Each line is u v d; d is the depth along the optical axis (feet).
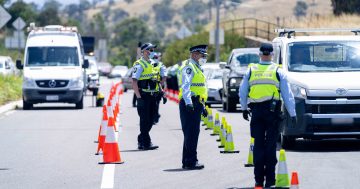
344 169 92.73
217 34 319.68
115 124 145.18
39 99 207.41
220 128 124.36
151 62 113.80
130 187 81.66
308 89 110.63
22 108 216.74
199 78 93.86
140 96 113.29
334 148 115.14
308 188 79.92
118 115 179.32
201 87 94.02
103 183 84.23
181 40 444.96
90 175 90.17
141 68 112.98
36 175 90.63
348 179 85.40
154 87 113.60
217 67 229.25
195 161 94.48
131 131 144.56
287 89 80.38
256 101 80.12
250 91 80.64
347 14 341.62
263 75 80.28
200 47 93.61
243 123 160.97
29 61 213.46
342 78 112.47
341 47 119.85
